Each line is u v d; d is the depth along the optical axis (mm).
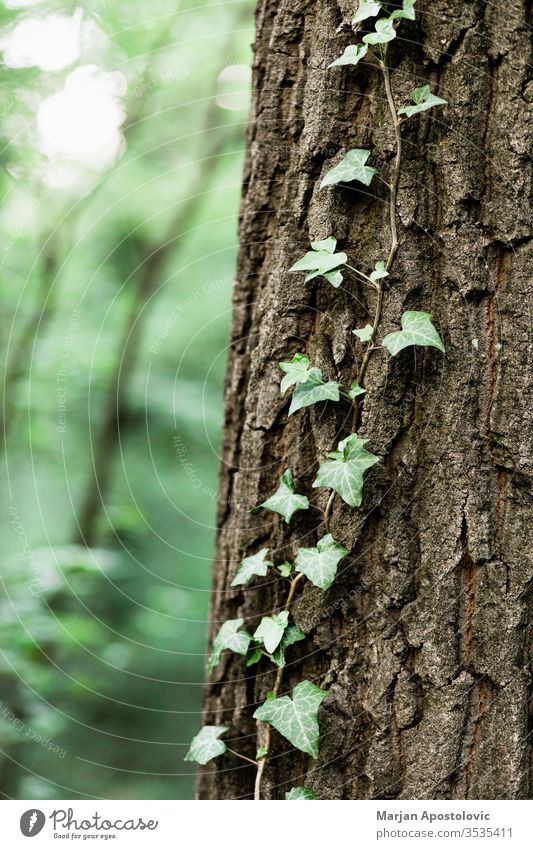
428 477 1691
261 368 1744
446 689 1682
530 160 1688
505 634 1678
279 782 1728
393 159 1699
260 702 1745
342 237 1711
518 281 1685
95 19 2664
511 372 1684
